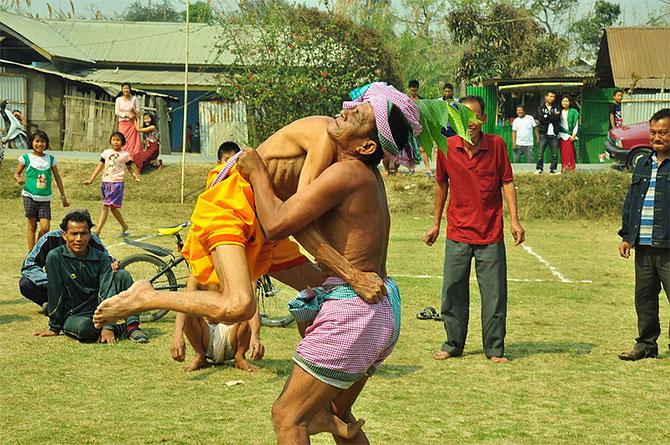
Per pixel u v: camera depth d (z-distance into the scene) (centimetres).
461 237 1030
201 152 3944
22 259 1691
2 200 2561
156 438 732
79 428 756
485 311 1035
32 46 4562
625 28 4012
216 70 4747
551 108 2708
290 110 3112
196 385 902
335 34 3378
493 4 4703
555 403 862
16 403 830
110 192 1980
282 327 1202
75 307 1106
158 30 5031
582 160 3653
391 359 1038
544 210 2498
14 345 1060
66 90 3966
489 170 1014
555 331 1209
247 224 562
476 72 4659
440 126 606
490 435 759
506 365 1016
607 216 2488
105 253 1120
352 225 561
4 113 3603
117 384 902
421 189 2600
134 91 3872
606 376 972
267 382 916
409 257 1834
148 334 1142
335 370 555
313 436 768
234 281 548
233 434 745
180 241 1236
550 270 1730
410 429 770
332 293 564
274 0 3344
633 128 2827
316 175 568
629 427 789
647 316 1045
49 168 1642
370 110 558
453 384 928
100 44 4906
